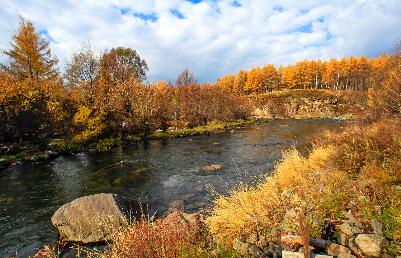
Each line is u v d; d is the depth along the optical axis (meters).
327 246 5.91
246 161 21.88
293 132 41.88
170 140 36.00
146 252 5.92
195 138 37.81
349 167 10.10
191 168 20.19
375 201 7.44
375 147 10.70
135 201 11.43
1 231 10.79
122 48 58.44
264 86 128.62
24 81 31.09
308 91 103.00
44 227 10.97
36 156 23.80
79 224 9.65
